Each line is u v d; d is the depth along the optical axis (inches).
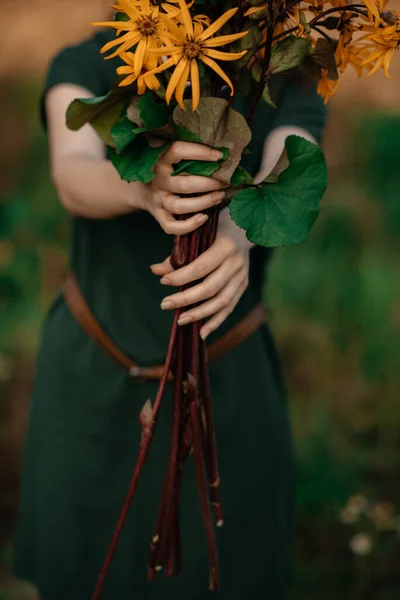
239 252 50.8
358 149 163.2
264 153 57.3
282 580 62.9
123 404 58.8
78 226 59.8
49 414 60.3
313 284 130.1
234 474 59.7
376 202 149.6
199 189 48.5
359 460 98.0
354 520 86.2
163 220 49.7
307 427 104.0
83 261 59.6
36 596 64.2
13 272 133.0
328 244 140.2
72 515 59.9
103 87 58.9
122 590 60.4
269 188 48.9
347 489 93.9
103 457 59.2
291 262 135.6
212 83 48.6
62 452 59.7
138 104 47.4
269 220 48.2
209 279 50.3
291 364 117.1
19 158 163.6
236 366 59.3
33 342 119.6
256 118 57.6
